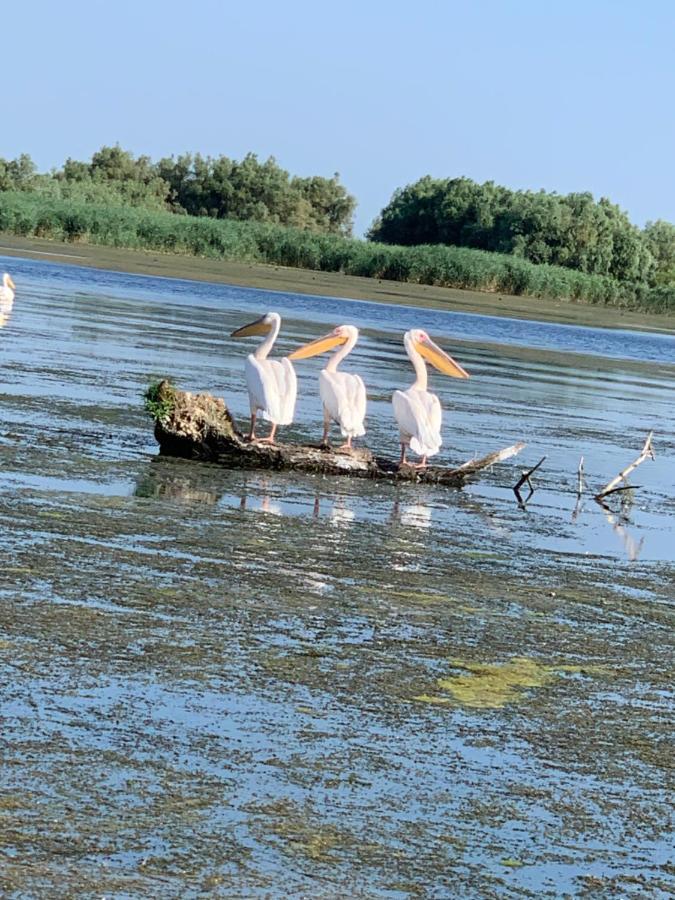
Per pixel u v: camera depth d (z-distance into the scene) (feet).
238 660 23.16
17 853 15.20
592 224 315.17
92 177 405.39
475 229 338.13
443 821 17.53
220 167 404.98
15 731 18.66
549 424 65.82
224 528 33.83
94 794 17.01
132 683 21.29
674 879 16.66
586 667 25.34
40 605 24.86
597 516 43.04
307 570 30.42
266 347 46.34
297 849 16.22
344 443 49.83
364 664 23.85
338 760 19.16
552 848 17.12
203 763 18.43
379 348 99.86
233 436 43.93
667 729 22.24
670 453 60.95
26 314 91.15
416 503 41.42
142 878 15.01
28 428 45.34
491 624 27.63
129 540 31.12
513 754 20.24
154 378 63.52
